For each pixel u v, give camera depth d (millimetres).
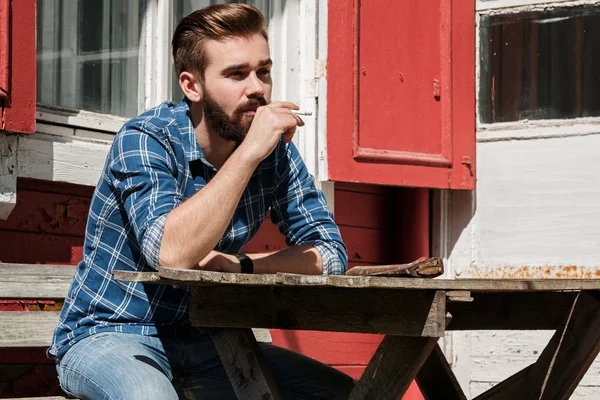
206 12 2951
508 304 3271
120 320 2900
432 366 3322
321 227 3213
